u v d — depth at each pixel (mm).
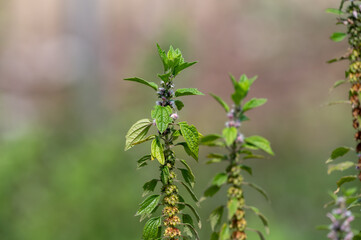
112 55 14578
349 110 9406
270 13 13688
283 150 8609
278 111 10508
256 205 6195
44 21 17125
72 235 4598
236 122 1371
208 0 15266
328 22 12734
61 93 13641
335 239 1310
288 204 6160
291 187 6477
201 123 10656
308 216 5859
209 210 5262
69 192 4742
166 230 1514
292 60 12258
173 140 1558
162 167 1522
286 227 5512
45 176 5250
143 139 1524
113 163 4977
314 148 8523
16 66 15289
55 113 12281
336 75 11203
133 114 7078
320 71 11523
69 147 6391
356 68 1453
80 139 6812
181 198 1596
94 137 6074
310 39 12594
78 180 4785
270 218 5719
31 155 5410
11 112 11688
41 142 5953
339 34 1490
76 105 11891
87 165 4938
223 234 1381
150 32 15047
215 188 1452
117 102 11758
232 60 12906
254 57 12906
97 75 12344
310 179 6535
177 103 1541
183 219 1601
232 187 1403
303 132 9297
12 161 5230
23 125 7664
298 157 7918
